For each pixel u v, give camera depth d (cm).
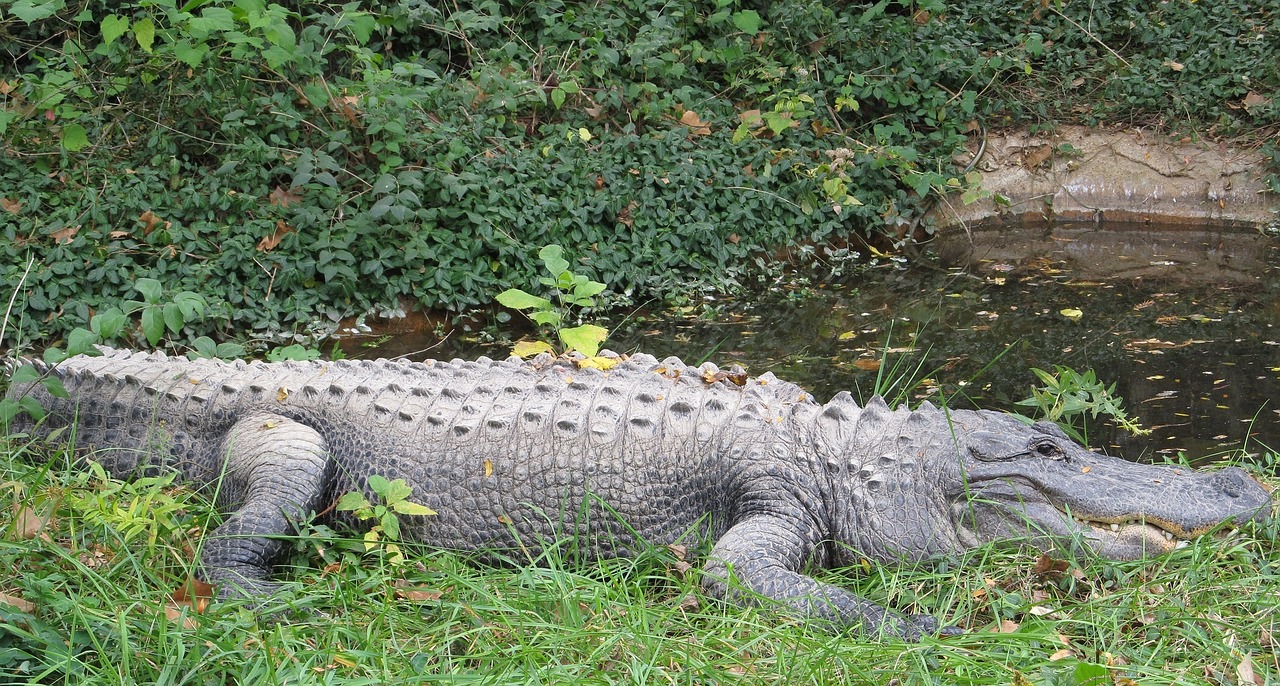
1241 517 414
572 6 1035
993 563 424
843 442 450
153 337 486
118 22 748
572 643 368
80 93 801
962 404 629
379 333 761
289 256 758
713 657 367
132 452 489
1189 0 1140
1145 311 791
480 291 781
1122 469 434
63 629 350
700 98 1004
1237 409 613
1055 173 1052
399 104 816
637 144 911
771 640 374
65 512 427
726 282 856
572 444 450
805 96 977
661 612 397
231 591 404
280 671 342
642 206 868
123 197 764
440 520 453
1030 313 792
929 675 346
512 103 895
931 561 432
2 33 861
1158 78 1075
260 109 826
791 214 933
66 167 784
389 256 773
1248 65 1061
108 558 409
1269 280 860
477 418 462
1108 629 381
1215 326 754
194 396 490
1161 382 655
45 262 715
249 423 474
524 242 819
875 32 1075
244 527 428
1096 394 573
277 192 800
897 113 1045
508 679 339
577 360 499
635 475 446
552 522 446
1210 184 1025
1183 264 909
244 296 741
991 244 980
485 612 389
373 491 452
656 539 446
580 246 835
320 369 501
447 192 802
